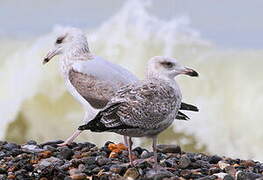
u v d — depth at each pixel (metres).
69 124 21.72
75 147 11.28
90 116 11.55
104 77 11.29
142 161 10.09
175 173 9.60
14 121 22.23
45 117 22.03
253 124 21.56
